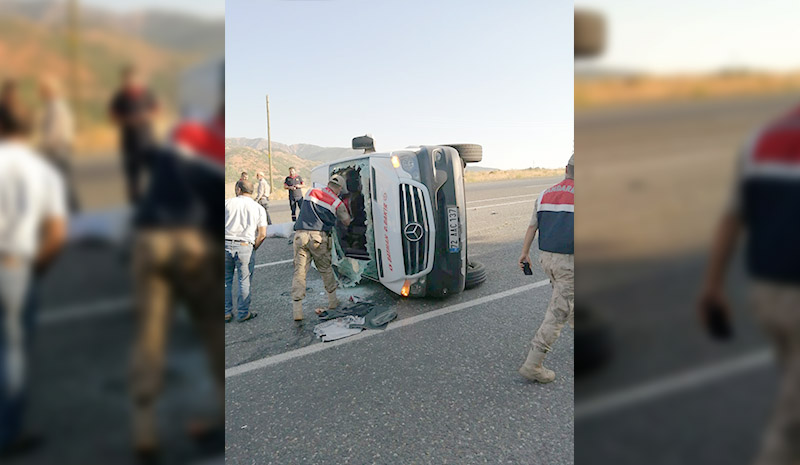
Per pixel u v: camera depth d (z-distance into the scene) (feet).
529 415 7.58
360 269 14.33
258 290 14.79
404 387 8.55
